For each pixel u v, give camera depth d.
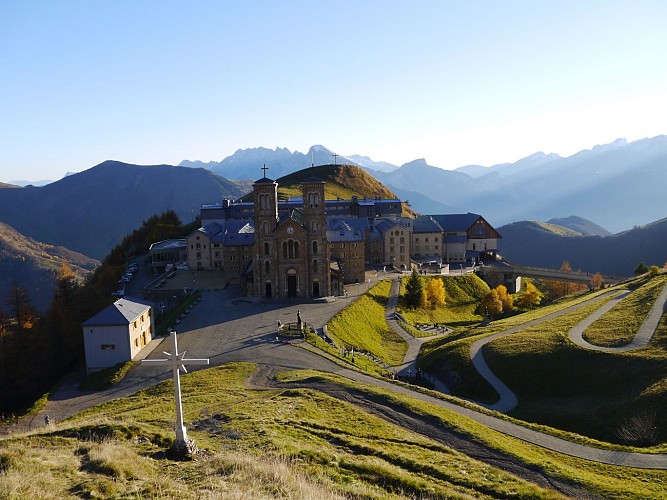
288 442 33.41
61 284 113.88
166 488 22.69
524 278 180.25
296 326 83.06
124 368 67.44
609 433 46.91
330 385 54.16
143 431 33.09
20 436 31.73
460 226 178.38
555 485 32.69
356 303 104.44
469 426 43.31
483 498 28.19
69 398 60.59
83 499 21.06
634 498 30.62
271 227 106.31
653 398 49.22
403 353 87.75
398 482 28.39
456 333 93.31
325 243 107.06
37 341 87.19
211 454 30.06
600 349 65.19
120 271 149.38
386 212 174.75
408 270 148.25
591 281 145.25
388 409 47.25
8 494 20.42
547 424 51.78
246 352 71.88
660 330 67.88
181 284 122.88
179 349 74.62
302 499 21.83
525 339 75.19
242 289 110.69
